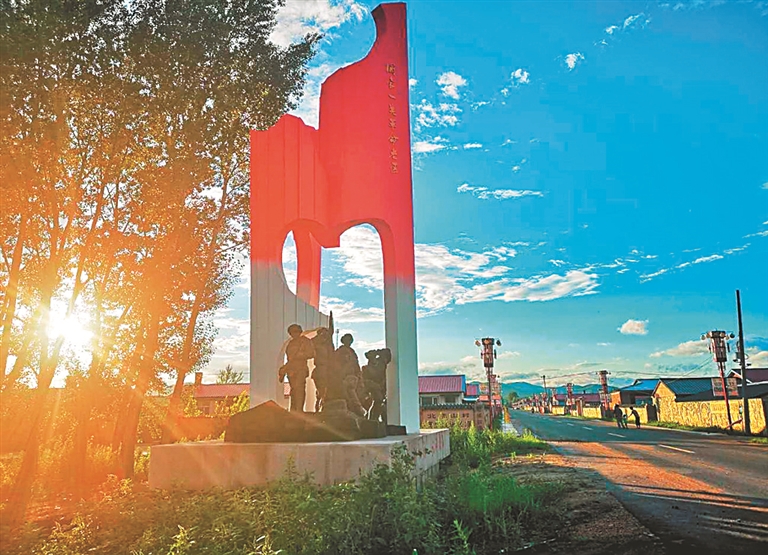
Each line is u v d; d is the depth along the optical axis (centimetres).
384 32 1614
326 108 1549
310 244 1677
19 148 1076
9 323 1228
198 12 1427
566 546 702
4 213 1204
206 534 654
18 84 1015
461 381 5425
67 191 1236
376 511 665
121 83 1284
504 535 726
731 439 2764
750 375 5322
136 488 1102
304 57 1783
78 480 1540
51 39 1040
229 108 1530
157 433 2045
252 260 1339
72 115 1246
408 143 1560
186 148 1493
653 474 1371
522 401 17138
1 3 984
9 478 1405
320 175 1462
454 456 1617
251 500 765
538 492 965
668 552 666
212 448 1038
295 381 1221
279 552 565
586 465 1597
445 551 656
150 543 659
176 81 1404
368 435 1151
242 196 1772
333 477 979
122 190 1506
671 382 5278
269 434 1070
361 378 1267
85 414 1605
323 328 1212
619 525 802
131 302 1631
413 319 1506
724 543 700
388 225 1482
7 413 1562
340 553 602
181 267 1602
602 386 7494
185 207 1581
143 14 1339
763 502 972
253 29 1641
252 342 1304
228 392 4694
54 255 1210
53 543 743
